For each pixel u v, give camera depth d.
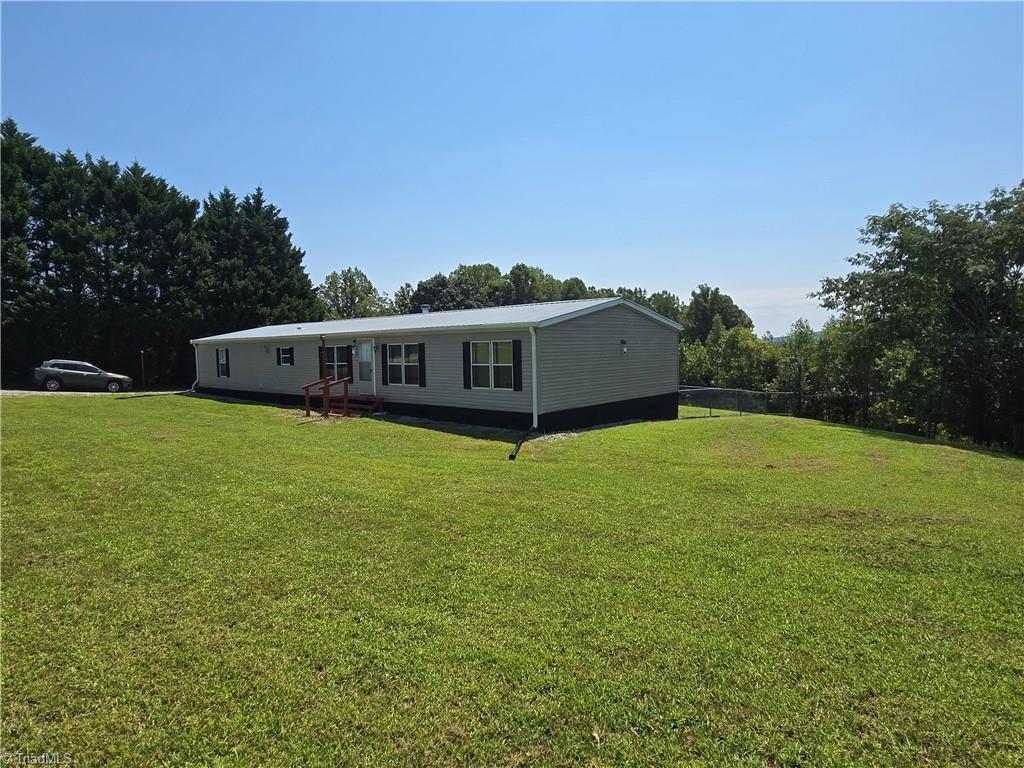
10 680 3.11
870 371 24.80
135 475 7.53
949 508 6.93
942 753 2.61
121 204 28.91
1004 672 3.23
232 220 32.28
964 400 19.67
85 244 26.88
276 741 2.69
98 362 28.53
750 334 33.09
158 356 30.16
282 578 4.39
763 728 2.77
